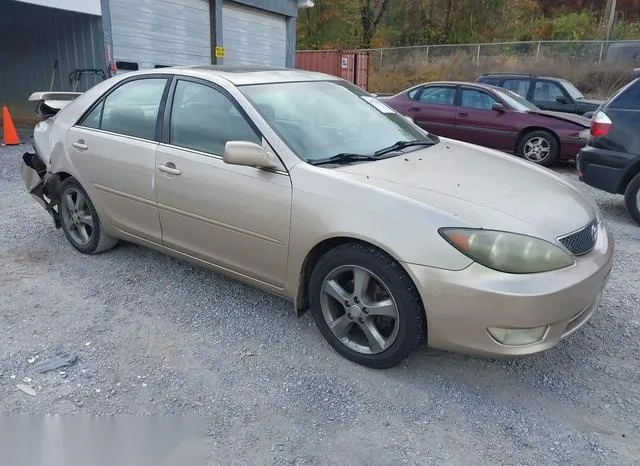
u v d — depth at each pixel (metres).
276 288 3.20
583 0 34.41
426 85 10.28
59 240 4.77
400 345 2.74
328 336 3.05
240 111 3.24
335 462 2.27
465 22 33.22
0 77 12.55
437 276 2.53
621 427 2.50
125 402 2.63
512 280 2.46
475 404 2.66
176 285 3.90
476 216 2.58
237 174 3.15
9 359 2.96
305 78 3.84
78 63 11.20
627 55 23.55
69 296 3.72
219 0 13.49
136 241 4.00
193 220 3.44
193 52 13.23
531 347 2.55
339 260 2.84
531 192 2.98
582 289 2.58
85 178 4.09
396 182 2.86
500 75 12.70
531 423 2.53
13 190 6.44
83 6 10.11
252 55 15.36
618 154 5.48
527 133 9.06
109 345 3.12
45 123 4.68
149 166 3.61
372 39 36.44
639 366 2.99
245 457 2.30
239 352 3.08
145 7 11.62
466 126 9.62
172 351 3.08
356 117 3.69
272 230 3.04
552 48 25.31
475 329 2.53
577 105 11.59
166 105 3.61
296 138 3.15
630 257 4.62
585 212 2.96
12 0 8.98
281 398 2.68
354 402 2.66
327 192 2.83
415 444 2.38
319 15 37.41
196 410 2.58
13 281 3.93
